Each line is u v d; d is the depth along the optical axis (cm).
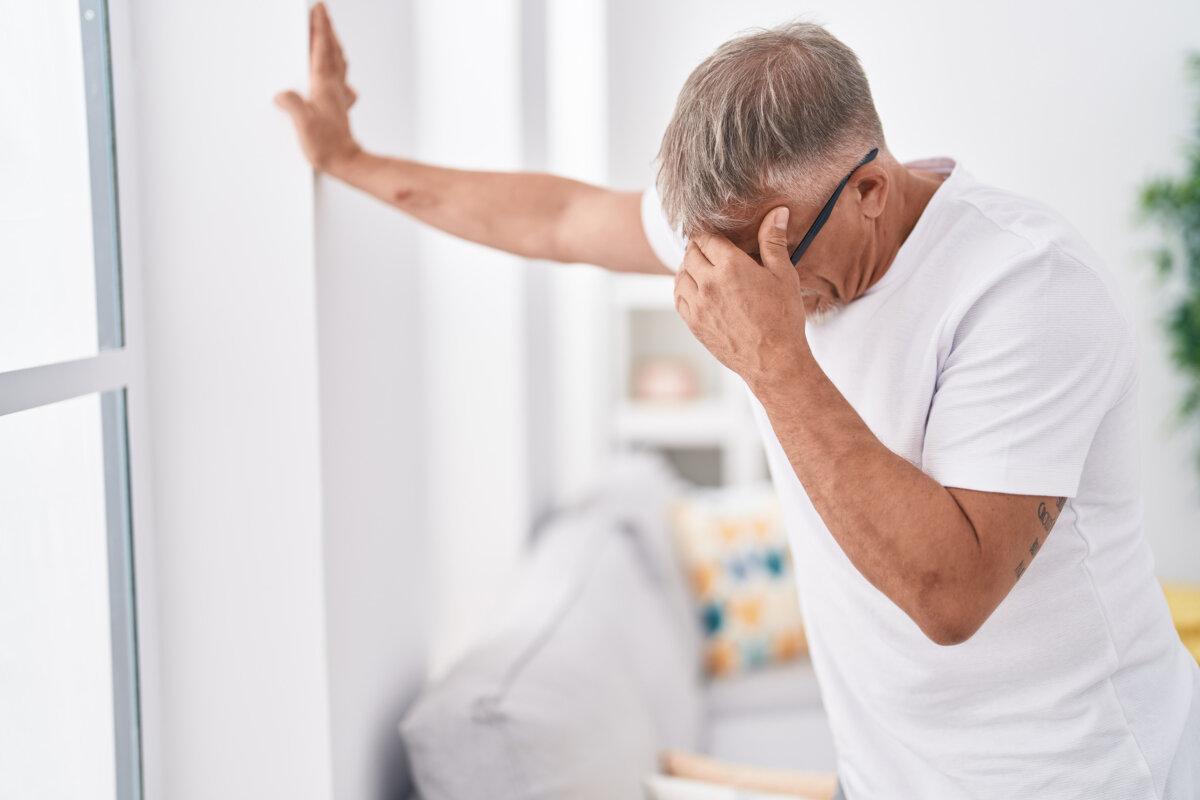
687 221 94
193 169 113
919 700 107
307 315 113
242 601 116
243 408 114
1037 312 89
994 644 101
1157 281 368
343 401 124
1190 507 377
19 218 88
